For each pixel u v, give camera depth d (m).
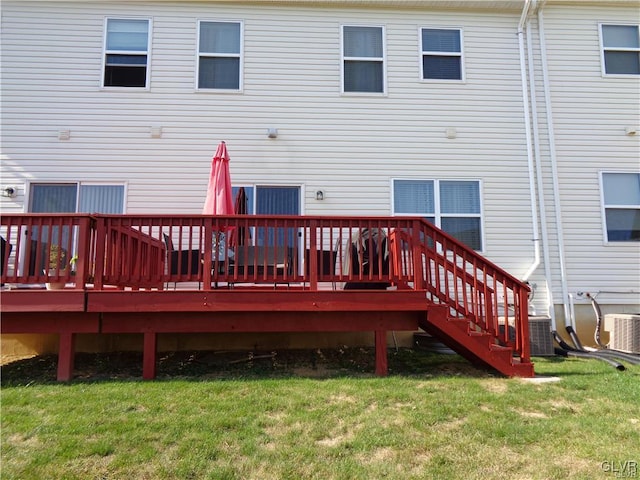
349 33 7.66
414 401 3.96
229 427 3.35
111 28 7.34
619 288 7.30
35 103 7.05
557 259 7.32
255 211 7.16
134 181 7.02
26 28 7.18
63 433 3.20
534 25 7.84
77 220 4.84
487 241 7.32
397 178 7.37
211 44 7.45
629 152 7.64
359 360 5.89
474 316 5.09
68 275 4.78
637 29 7.84
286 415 3.59
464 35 7.75
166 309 4.75
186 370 5.24
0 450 2.96
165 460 2.85
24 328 4.75
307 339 6.78
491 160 7.50
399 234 5.12
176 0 7.38
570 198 7.48
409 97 7.56
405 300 4.96
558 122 7.64
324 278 5.02
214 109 7.28
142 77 7.28
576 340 6.80
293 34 7.55
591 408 3.82
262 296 4.86
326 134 7.38
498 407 3.84
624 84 7.78
